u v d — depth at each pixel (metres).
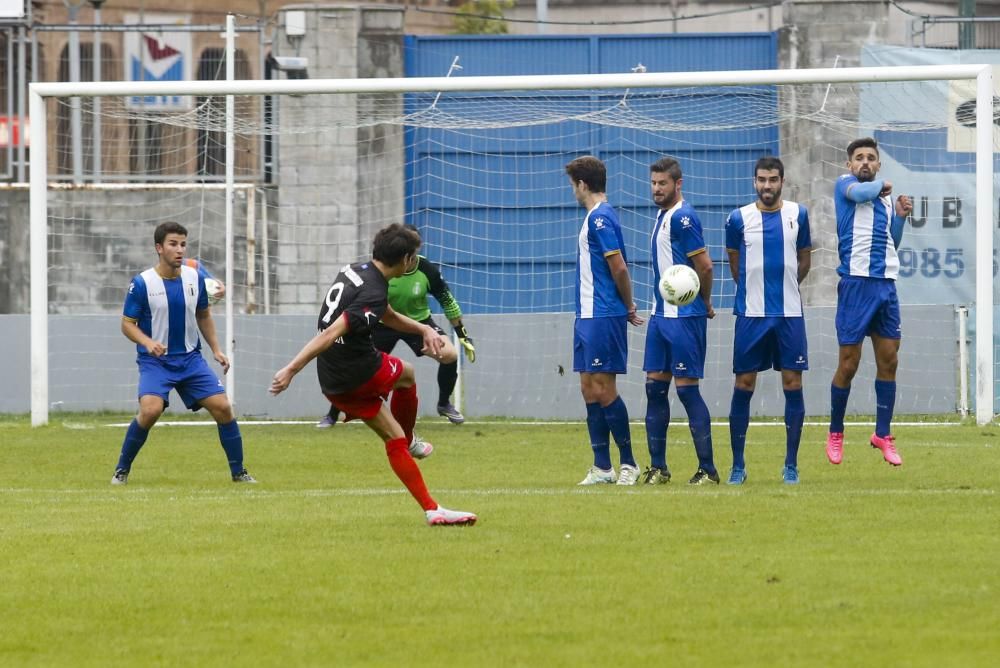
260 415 55.66
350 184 62.97
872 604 18.66
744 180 61.31
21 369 56.81
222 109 61.53
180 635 17.55
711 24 107.25
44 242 49.25
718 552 22.47
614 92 61.56
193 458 40.44
